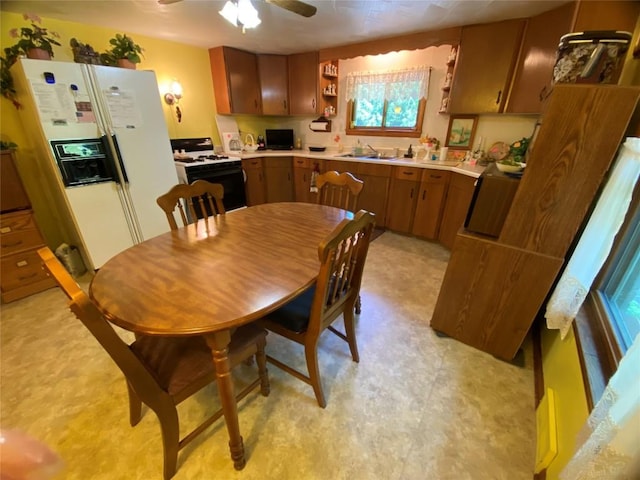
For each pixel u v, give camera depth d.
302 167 3.99
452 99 2.92
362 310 2.13
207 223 1.69
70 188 2.27
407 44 2.98
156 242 1.43
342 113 4.02
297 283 1.08
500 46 2.54
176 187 1.65
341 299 1.40
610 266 1.36
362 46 3.26
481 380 1.56
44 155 2.27
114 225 2.56
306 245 1.39
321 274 1.05
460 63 2.77
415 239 3.42
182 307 0.94
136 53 2.57
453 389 1.51
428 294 2.33
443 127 3.36
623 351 1.02
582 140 1.18
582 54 1.17
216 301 0.97
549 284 1.44
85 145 2.28
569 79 1.23
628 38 1.11
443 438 1.27
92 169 2.38
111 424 1.33
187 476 1.14
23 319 2.05
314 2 2.20
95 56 2.30
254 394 1.48
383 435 1.29
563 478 0.78
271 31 2.90
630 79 1.67
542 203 1.35
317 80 3.77
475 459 1.20
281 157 4.03
